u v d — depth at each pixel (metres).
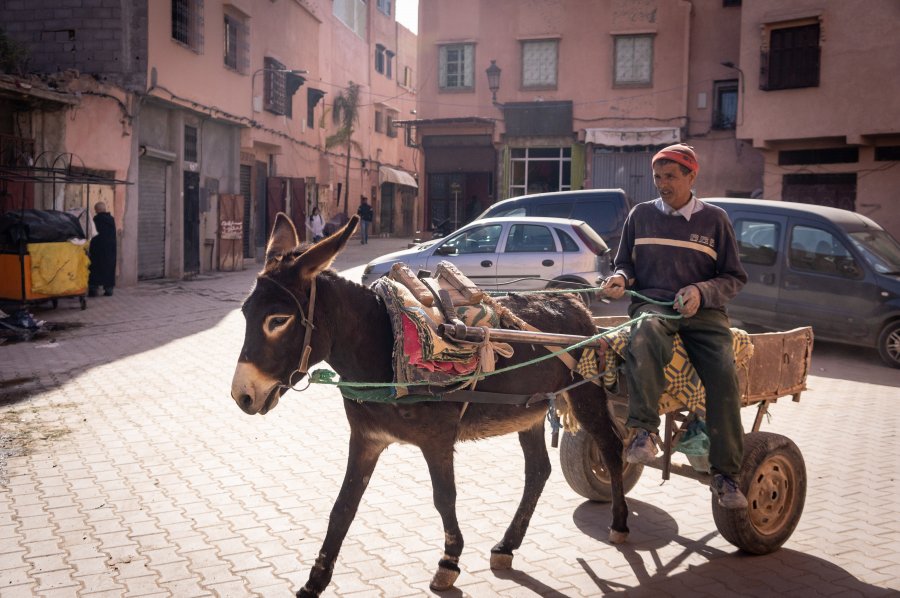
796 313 11.93
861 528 5.29
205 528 5.04
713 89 26.02
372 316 3.89
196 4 20.42
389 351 3.88
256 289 3.60
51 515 5.23
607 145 26.94
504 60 28.09
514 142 28.12
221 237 22.62
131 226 18.36
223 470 6.19
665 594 4.27
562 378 4.61
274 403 3.63
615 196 14.88
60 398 8.38
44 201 15.99
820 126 20.81
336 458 6.53
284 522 5.16
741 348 4.75
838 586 4.40
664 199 4.46
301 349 3.61
